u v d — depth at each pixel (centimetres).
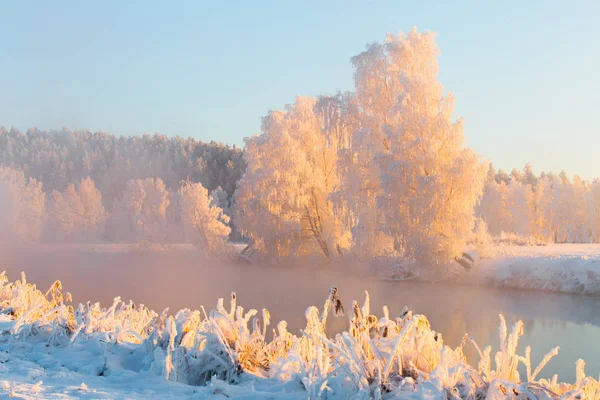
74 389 553
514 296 2758
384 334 668
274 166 4353
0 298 1463
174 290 3228
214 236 5025
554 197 7875
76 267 4944
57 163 14750
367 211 3644
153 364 655
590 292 2686
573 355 1667
